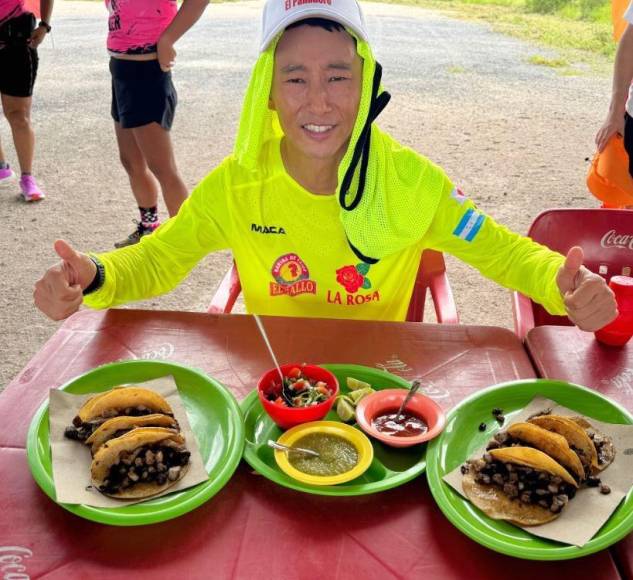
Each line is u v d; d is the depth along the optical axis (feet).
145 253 5.72
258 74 5.08
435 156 19.27
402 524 3.44
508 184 17.17
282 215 5.76
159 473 3.58
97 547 3.29
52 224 14.58
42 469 3.61
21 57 14.61
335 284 5.95
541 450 3.60
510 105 25.14
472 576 3.14
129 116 11.71
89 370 4.59
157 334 5.06
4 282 12.07
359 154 5.05
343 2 4.85
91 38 37.50
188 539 3.34
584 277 4.56
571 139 21.31
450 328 5.17
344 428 3.95
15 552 3.26
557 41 38.32
